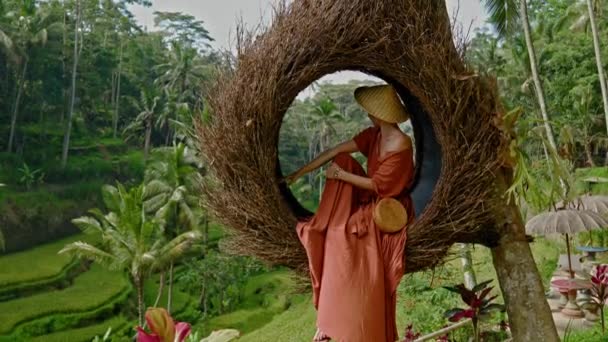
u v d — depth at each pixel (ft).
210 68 7.00
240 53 5.97
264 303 57.77
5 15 89.20
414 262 5.90
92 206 85.71
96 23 117.80
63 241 76.95
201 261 58.70
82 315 51.65
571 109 58.39
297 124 98.37
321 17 5.70
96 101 112.37
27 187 81.15
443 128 5.75
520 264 6.89
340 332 5.40
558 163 6.55
